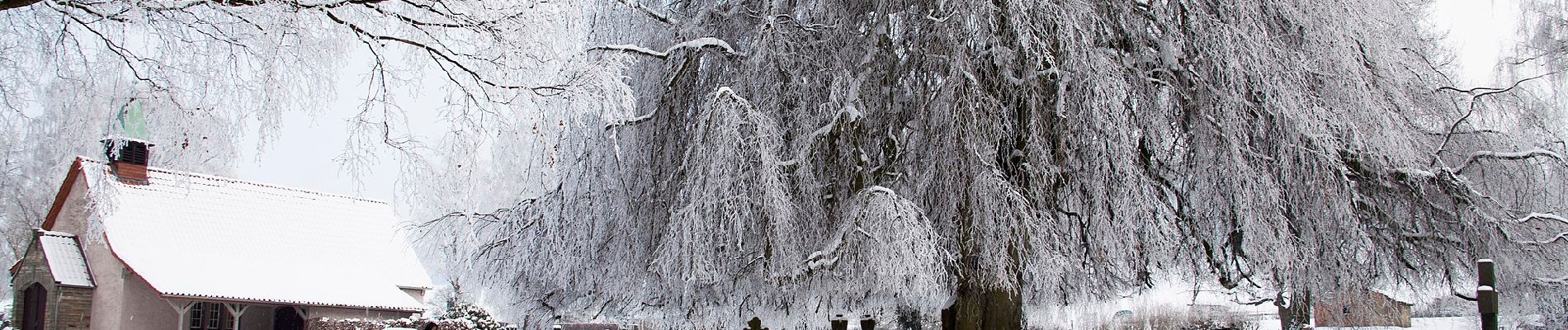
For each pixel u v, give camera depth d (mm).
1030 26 10219
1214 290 13602
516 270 12812
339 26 6773
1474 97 11875
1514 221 11516
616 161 11914
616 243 12047
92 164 7301
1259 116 10406
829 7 11383
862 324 13164
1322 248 10805
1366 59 11055
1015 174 10695
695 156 10617
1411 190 11070
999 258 10102
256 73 6746
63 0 6000
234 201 27656
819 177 11164
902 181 10797
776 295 12328
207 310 25344
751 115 10312
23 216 26828
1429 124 12062
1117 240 10102
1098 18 10344
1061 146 10430
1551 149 12586
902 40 11164
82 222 24641
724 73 11797
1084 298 11938
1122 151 10016
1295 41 10805
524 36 7168
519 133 7645
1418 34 12461
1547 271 12078
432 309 27938
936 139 10359
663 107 12008
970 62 10406
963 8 10266
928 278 9586
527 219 12516
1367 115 10555
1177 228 10922
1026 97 10430
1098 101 9891
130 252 23891
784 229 10305
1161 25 10797
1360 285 11219
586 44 10219
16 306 24234
